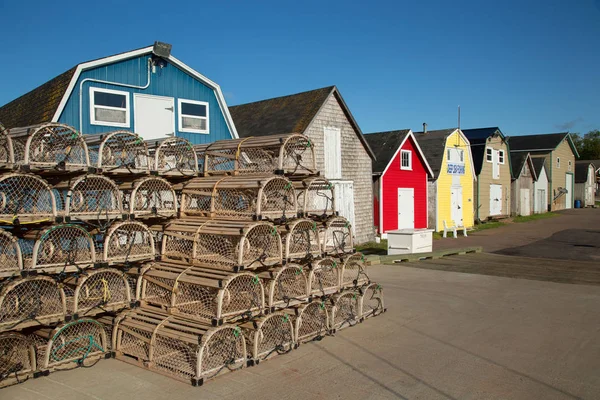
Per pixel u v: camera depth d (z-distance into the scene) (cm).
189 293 693
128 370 648
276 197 796
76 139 727
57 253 687
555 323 855
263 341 715
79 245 763
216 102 1423
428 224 2550
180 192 889
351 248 864
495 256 1692
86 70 1144
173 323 657
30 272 600
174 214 787
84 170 682
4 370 598
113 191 730
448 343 754
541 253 1770
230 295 698
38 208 694
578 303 996
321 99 1814
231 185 743
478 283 1205
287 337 729
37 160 710
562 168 4544
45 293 664
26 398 561
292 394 575
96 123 1161
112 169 716
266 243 754
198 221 744
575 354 700
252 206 754
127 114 1220
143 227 738
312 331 779
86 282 691
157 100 1282
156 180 789
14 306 629
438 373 636
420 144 2741
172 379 618
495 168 3234
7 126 1251
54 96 1141
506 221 3175
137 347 693
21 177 652
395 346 743
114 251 729
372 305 971
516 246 1984
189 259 716
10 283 587
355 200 1986
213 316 637
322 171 1811
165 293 718
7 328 580
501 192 3319
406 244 1603
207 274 668
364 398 562
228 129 1452
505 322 863
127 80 1222
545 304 989
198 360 603
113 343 693
